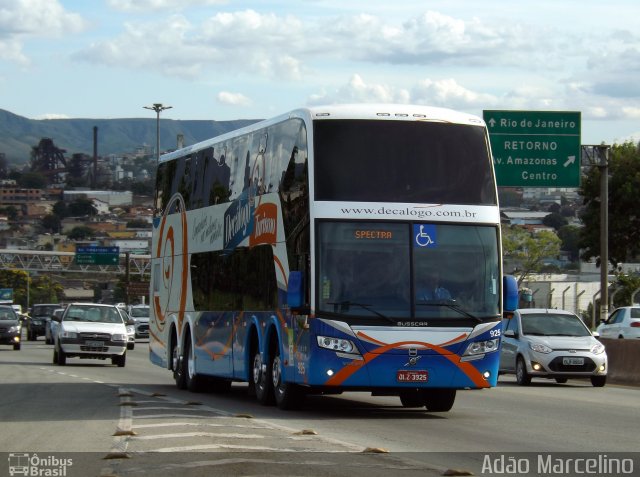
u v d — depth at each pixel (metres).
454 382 19.45
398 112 20.23
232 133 25.23
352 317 19.22
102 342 39.62
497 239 20.08
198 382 27.14
